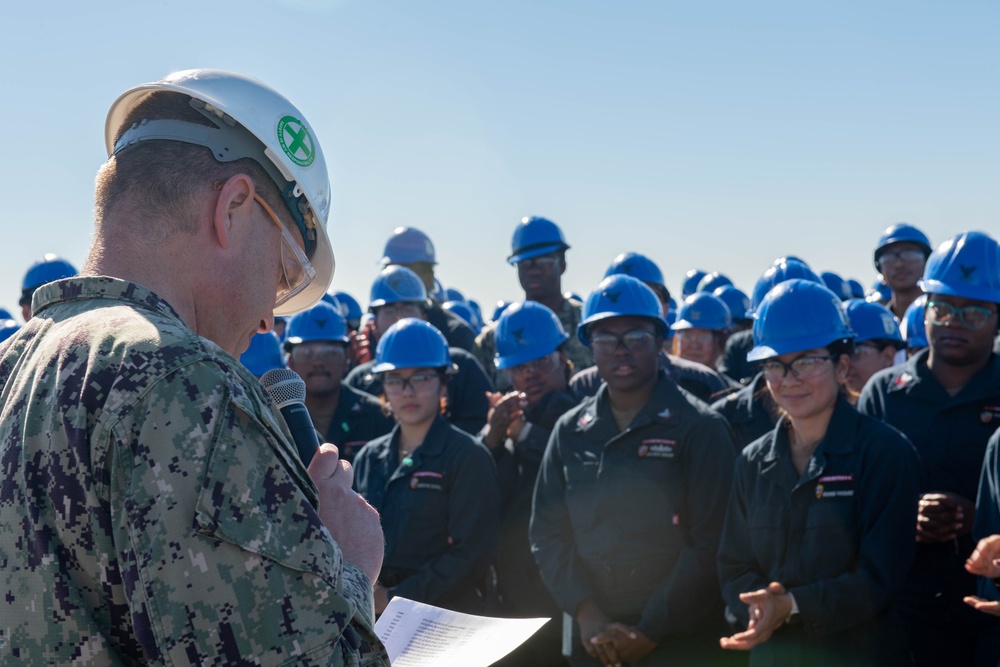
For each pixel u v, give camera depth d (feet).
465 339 26.86
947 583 13.93
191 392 4.07
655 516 14.44
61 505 4.02
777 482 12.89
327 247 5.44
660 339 15.90
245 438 4.11
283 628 3.92
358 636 4.37
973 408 14.97
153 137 4.77
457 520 15.99
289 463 4.25
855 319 19.80
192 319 4.72
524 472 18.13
